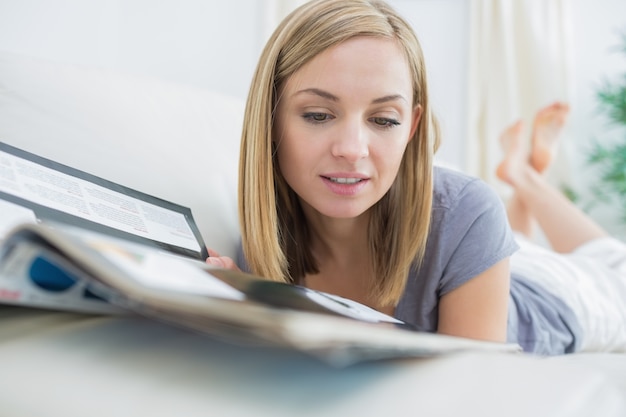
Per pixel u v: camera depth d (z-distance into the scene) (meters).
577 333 1.16
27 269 0.33
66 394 0.29
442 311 0.91
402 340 0.31
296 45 0.70
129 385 0.29
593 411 0.30
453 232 0.88
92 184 0.69
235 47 1.99
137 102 1.03
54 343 0.34
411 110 0.74
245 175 0.82
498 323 0.89
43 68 0.97
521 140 1.98
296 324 0.25
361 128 0.68
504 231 0.91
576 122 2.53
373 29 0.68
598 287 1.29
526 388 0.32
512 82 2.35
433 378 0.33
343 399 0.29
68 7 1.61
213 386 0.30
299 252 0.92
